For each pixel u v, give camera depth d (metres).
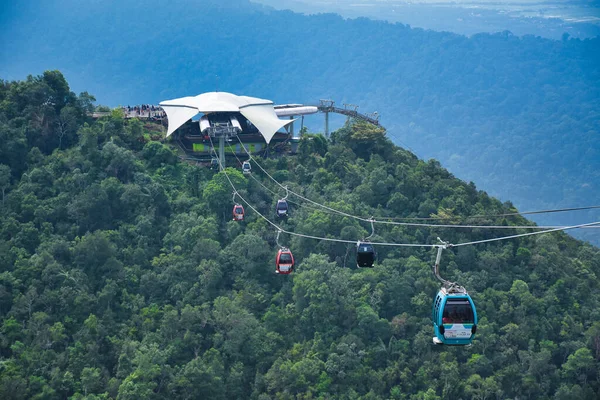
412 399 155.50
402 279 174.50
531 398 162.25
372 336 165.50
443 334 86.69
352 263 184.12
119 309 165.38
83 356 151.12
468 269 186.00
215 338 160.12
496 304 176.75
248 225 188.50
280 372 154.00
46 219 181.25
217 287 173.25
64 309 160.25
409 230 194.25
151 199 191.38
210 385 150.00
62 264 170.50
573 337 172.62
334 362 156.75
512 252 191.12
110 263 171.00
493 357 166.38
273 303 171.62
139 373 146.75
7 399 140.62
